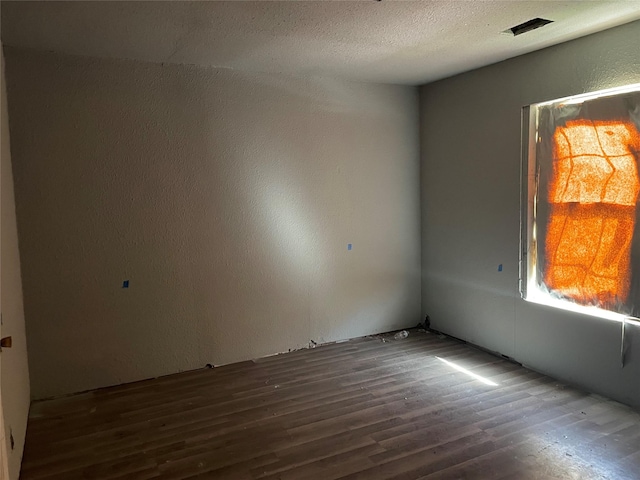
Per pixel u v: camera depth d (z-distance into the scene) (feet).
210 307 13.17
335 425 9.85
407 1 8.46
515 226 12.82
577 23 9.84
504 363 13.14
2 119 9.28
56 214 11.26
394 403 10.79
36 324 11.25
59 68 11.05
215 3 8.38
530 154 12.35
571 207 11.44
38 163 11.00
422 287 16.57
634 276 10.18
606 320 10.71
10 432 7.61
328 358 13.79
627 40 9.89
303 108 13.99
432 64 12.95
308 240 14.46
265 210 13.70
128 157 11.88
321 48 11.23
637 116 9.93
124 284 12.09
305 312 14.62
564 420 9.83
